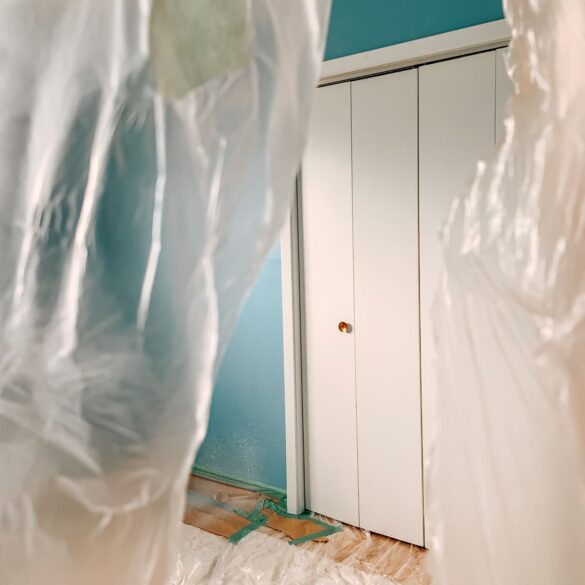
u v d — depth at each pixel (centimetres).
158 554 63
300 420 235
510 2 74
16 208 61
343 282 219
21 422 62
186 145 62
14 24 60
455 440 80
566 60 72
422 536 210
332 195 218
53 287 62
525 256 74
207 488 260
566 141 72
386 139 203
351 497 226
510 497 77
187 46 62
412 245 202
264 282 246
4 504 61
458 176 191
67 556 63
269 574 198
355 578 195
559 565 76
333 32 208
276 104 65
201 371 62
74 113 62
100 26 61
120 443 63
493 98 182
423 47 188
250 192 65
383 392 214
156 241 62
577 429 72
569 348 72
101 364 63
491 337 77
